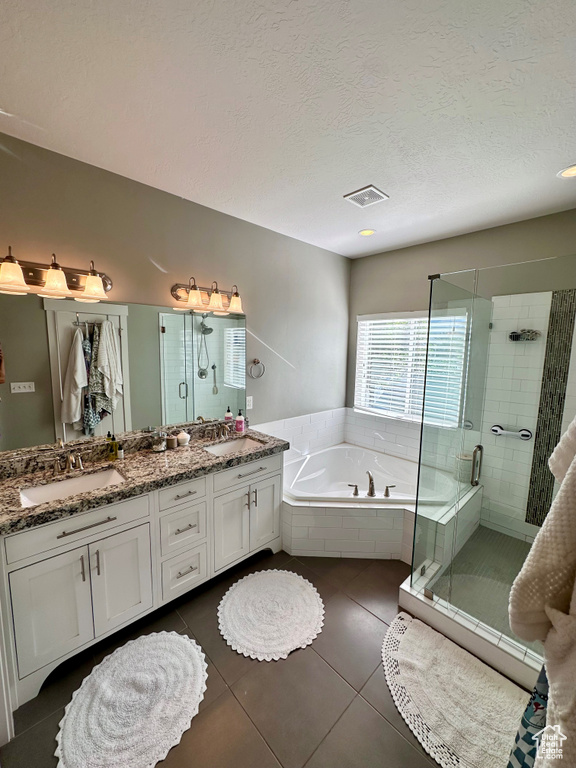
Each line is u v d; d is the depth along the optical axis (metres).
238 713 1.34
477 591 1.95
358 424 3.82
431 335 2.10
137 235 2.12
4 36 1.07
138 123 1.52
